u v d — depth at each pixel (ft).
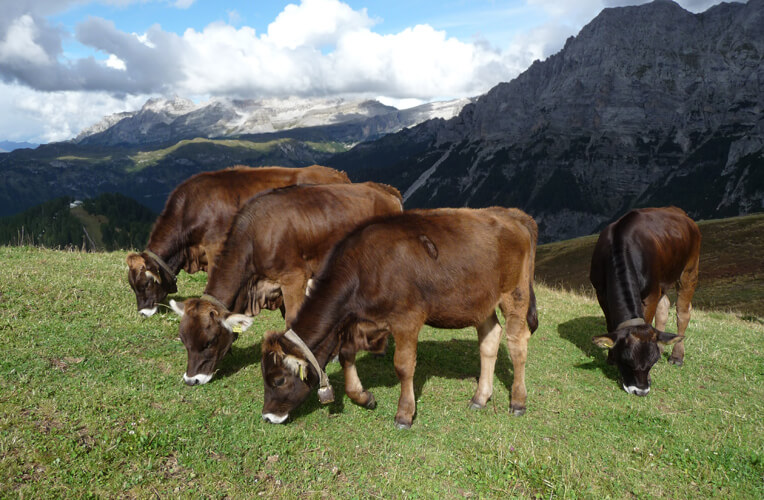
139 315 29.96
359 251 20.35
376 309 20.25
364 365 27.84
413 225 21.07
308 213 25.88
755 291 195.31
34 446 16.56
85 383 21.13
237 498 16.01
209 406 21.17
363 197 28.30
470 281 20.98
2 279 30.89
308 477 17.52
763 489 18.56
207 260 31.48
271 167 32.99
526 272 23.15
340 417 21.84
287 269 25.59
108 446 17.29
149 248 29.48
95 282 34.73
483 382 23.84
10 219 553.64
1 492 14.42
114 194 604.90
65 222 531.09
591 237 380.17
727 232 281.33
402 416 21.27
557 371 29.73
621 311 27.12
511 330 23.24
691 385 28.99
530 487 17.92
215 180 30.27
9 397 19.03
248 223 24.75
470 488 17.78
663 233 30.32
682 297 33.68
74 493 15.02
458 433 21.34
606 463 19.99
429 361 29.55
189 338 22.18
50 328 25.88
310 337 19.79
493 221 22.29
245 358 27.02
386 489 17.22
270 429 20.10
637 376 25.54
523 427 22.35
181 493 15.83
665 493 18.35
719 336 40.11
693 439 22.24
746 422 24.34
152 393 21.40
